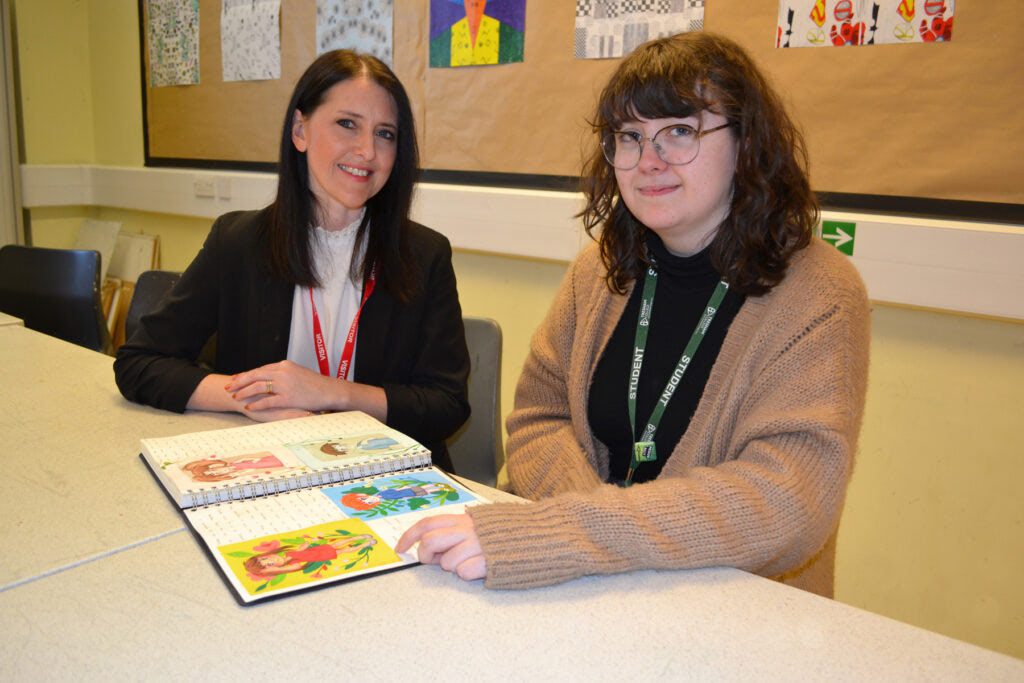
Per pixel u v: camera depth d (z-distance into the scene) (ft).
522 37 8.00
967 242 5.63
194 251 12.35
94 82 13.33
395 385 5.09
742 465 3.23
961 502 6.15
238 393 4.54
